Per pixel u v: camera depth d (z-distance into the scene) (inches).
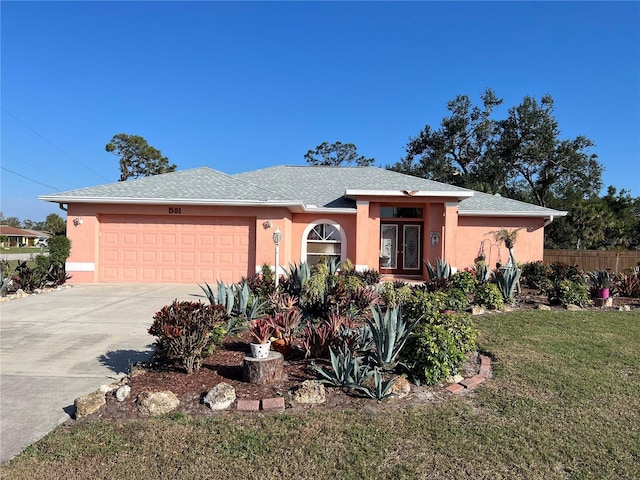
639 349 278.8
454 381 214.7
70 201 599.8
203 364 229.5
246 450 148.1
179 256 624.4
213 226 626.2
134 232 622.8
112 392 193.2
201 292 528.7
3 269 545.3
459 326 239.8
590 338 305.3
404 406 185.2
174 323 213.5
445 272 525.0
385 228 741.3
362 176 841.5
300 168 892.0
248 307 336.2
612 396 199.3
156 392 181.8
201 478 132.7
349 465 139.9
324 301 340.5
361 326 300.0
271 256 618.5
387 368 220.8
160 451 147.2
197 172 717.3
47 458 142.9
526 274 582.6
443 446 151.9
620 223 1210.0
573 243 1272.1
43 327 333.1
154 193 624.7
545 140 1380.4
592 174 1387.8
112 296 492.1
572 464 142.6
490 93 1465.3
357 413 177.2
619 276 587.8
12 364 242.7
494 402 190.7
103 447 149.4
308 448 149.5
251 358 205.2
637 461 144.9
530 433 162.4
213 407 178.9
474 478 134.0
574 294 434.3
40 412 180.1
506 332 317.7
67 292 523.8
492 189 1428.4
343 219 700.7
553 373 228.8
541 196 1465.3
